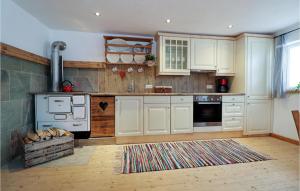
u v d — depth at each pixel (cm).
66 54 353
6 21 218
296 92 311
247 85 348
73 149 262
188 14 271
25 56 251
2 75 211
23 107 256
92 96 295
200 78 403
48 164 226
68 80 351
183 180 190
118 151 273
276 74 342
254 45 349
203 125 336
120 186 178
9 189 171
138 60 368
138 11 261
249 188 175
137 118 311
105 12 265
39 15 277
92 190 171
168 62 354
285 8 250
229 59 374
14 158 238
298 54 311
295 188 175
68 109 284
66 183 183
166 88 371
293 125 317
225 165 227
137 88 379
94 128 299
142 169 215
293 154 263
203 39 363
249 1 231
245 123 351
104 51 364
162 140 325
